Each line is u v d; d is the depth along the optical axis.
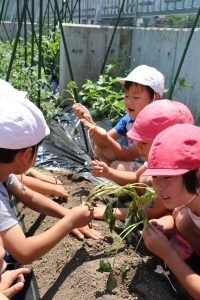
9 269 2.04
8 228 1.75
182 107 2.34
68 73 5.43
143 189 2.53
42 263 2.15
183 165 1.67
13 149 1.74
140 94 2.85
